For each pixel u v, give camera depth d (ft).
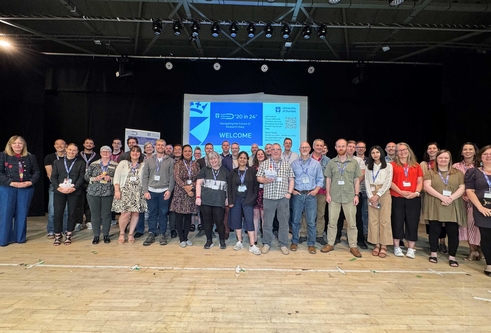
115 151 15.29
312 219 11.41
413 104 20.45
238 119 19.45
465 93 18.31
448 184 10.21
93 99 20.42
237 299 7.27
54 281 8.18
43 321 6.14
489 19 15.01
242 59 18.62
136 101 20.45
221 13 15.39
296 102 19.58
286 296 7.49
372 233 11.10
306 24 14.69
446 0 13.28
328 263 10.11
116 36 17.19
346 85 19.24
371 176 11.18
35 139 19.17
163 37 17.51
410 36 17.01
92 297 7.25
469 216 10.69
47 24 16.42
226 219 13.23
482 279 8.86
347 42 17.26
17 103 18.66
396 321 6.40
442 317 6.60
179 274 8.84
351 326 6.17
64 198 11.98
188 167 12.27
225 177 11.61
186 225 12.05
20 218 11.95
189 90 19.44
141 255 10.62
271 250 11.59
